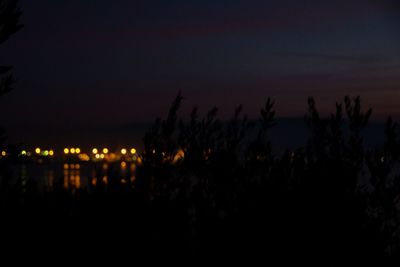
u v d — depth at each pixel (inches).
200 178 204.5
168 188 184.1
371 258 226.7
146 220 173.5
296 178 226.1
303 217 215.5
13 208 158.4
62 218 165.5
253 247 206.1
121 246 167.5
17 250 158.1
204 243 197.8
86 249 163.9
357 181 243.3
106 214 168.7
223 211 213.0
